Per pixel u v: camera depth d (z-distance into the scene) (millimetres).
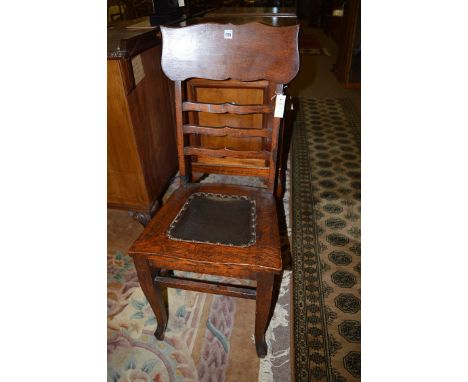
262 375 1051
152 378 1050
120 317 1256
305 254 1538
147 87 1365
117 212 1824
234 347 1141
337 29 6199
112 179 1427
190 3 2262
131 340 1168
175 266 897
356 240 1623
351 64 3795
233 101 1481
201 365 1083
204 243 903
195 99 1502
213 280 1414
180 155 1158
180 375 1056
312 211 1835
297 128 2871
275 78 987
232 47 978
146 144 1403
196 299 1328
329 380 1043
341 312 1266
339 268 1463
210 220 998
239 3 6840
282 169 1764
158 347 1144
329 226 1720
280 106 1010
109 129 1262
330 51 5668
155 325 1225
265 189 1165
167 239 918
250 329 1206
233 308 1291
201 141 1658
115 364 1091
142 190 1442
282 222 1750
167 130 1651
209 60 1004
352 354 1118
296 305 1292
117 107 1201
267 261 838
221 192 1146
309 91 3861
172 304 1305
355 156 2416
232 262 837
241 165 1620
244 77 1010
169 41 1001
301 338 1170
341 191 2012
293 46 945
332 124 2953
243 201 1095
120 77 1133
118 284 1391
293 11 2074
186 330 1202
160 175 1605
